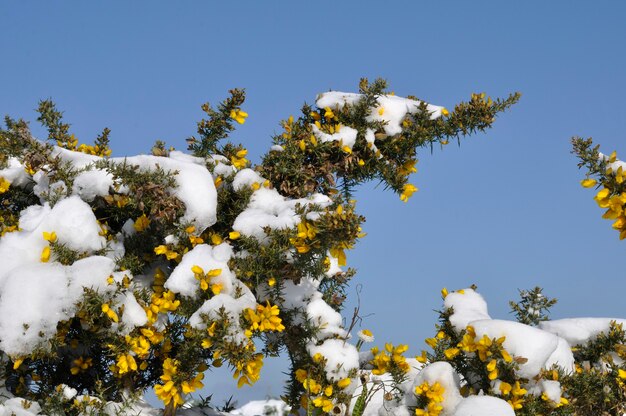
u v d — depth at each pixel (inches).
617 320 210.1
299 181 193.8
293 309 183.6
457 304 189.8
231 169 192.1
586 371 191.3
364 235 158.2
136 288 176.6
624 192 143.0
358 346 190.7
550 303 216.1
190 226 167.2
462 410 157.5
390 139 213.2
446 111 216.8
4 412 162.1
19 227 174.7
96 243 171.0
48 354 157.8
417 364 207.3
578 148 147.5
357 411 181.3
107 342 169.6
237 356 155.6
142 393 188.2
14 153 191.8
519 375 168.6
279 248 169.5
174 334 182.2
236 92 203.5
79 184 177.0
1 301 154.5
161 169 169.9
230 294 164.9
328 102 209.3
